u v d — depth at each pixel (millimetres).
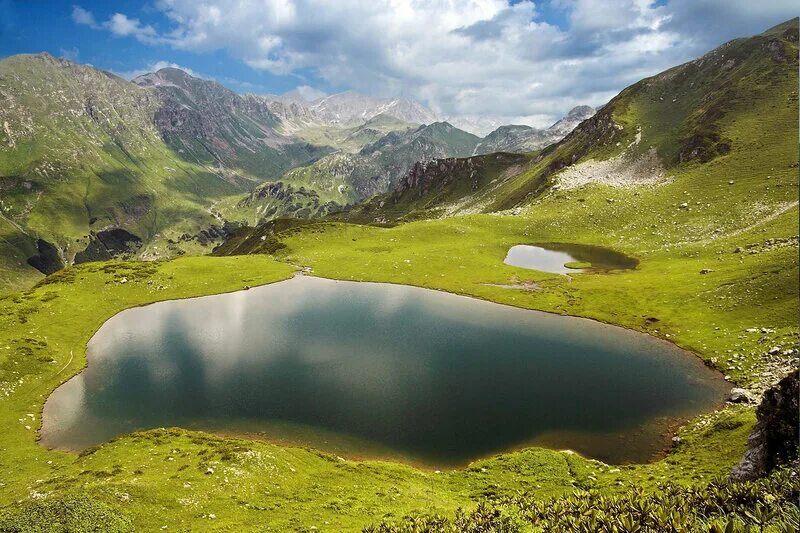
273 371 64438
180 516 29047
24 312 88250
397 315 89812
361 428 49469
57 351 74125
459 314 90125
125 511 28328
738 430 40500
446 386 58656
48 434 51562
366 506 31500
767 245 98438
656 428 47719
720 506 13148
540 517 16641
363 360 67375
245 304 100062
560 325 82438
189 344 76375
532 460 40656
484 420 50406
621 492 33188
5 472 43406
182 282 115250
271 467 37938
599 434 47031
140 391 60094
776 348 57625
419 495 34344
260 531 27078
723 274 89438
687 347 68375
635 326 79375
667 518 12445
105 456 41219
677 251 118250
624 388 56875
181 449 41875
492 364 65125
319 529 27297
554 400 54375
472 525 17766
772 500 12359
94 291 105062
